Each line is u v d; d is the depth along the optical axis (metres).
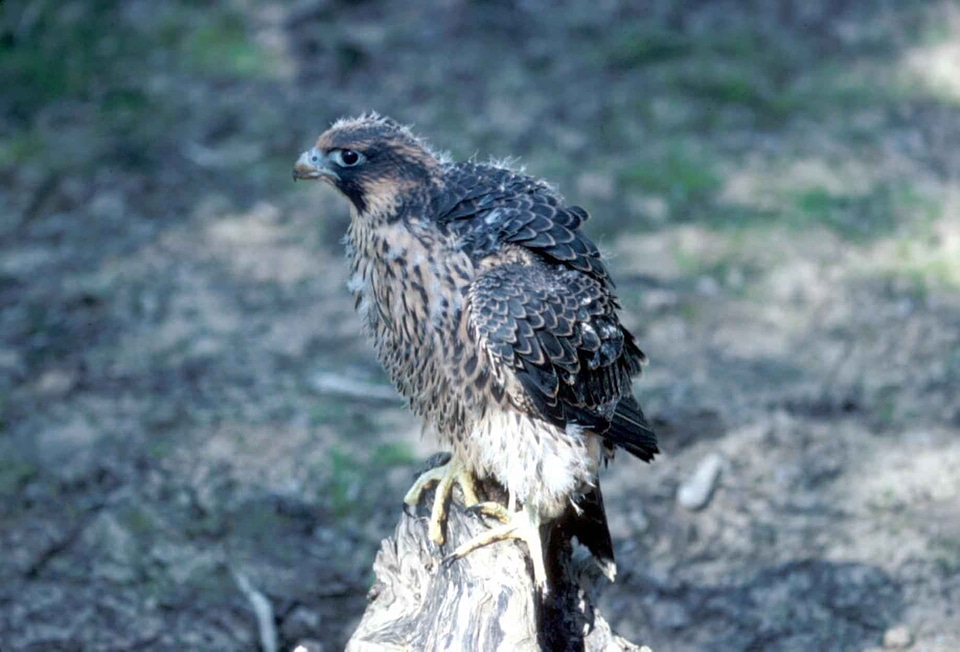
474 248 6.54
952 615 9.02
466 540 6.64
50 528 10.01
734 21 18.97
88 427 11.17
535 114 16.58
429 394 6.79
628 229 14.44
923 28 19.19
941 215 14.85
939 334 12.59
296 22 18.70
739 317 12.93
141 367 12.05
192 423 11.24
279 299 13.27
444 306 6.52
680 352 12.34
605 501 10.42
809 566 9.63
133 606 9.33
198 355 12.27
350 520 10.19
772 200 15.07
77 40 18.22
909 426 11.24
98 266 13.74
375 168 6.50
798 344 12.52
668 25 18.70
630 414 7.10
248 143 16.16
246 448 10.92
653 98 17.03
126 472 10.60
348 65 17.72
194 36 18.45
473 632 6.06
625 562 9.79
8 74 17.31
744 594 9.43
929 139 16.52
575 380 6.59
